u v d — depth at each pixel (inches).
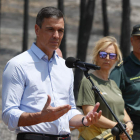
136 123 390.6
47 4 3117.6
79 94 350.3
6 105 244.4
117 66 391.2
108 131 332.2
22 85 249.4
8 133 682.2
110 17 2775.6
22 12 2866.6
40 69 257.8
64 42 1062.4
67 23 2650.1
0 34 2178.9
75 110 288.0
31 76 252.2
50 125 255.4
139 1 3221.0
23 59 254.1
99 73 358.0
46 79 258.7
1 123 738.8
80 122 271.7
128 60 403.5
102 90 346.3
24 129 251.4
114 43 358.0
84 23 959.6
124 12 1045.2
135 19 2714.1
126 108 391.5
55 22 254.2
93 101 341.7
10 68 249.9
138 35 393.7
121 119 347.6
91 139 335.3
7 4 3031.5
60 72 269.9
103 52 351.6
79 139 348.8
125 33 1047.6
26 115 235.3
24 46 1641.2
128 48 1048.2
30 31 2303.2
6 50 1792.6
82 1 997.8
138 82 392.5
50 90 258.5
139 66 397.4
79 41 968.3
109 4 3093.0
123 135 332.8
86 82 348.8
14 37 2134.6
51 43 255.8
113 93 350.6
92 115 250.2
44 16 255.4
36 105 251.0
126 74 395.5
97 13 2824.8
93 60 362.6
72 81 283.1
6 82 249.0
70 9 3004.4
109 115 342.3
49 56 265.7
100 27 2509.8
